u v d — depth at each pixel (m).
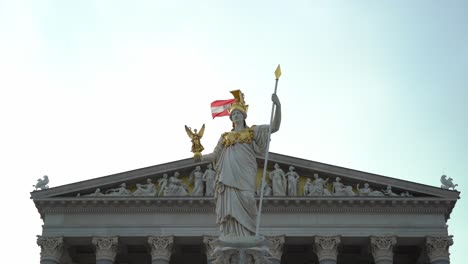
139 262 62.66
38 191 56.91
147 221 56.38
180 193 56.91
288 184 57.34
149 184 58.12
